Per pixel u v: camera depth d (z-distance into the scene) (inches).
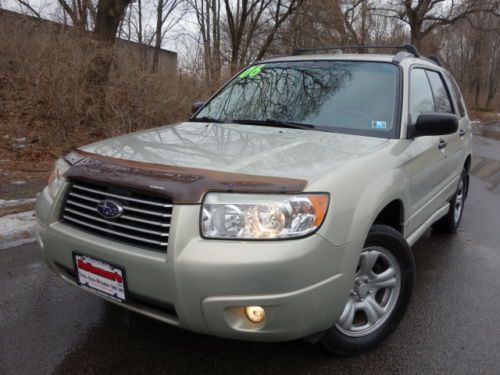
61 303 136.3
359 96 141.1
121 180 94.3
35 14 424.5
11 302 136.1
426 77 169.9
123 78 376.8
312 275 89.5
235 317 89.7
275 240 87.4
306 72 157.2
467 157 212.1
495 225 233.3
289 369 108.3
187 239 87.7
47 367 107.3
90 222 100.8
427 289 154.2
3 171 281.6
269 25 757.3
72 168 104.7
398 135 129.3
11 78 375.9
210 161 100.4
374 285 115.3
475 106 1945.1
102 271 97.2
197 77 428.5
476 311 139.7
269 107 148.0
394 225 127.7
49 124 359.3
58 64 357.1
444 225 208.4
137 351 114.0
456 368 111.1
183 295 88.0
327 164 102.3
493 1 1130.0
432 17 1150.3
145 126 376.8
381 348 117.9
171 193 88.9
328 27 739.4
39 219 111.0
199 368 108.1
